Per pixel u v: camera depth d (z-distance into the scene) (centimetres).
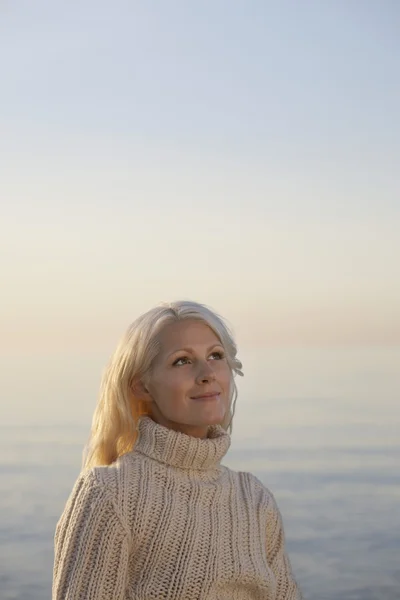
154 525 201
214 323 215
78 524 198
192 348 209
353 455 1859
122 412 213
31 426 2191
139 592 196
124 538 197
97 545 196
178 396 208
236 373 225
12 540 1343
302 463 1792
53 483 1664
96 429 219
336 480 1672
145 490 202
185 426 214
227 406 223
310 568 1230
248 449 1916
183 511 204
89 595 193
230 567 206
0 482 1689
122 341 217
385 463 1780
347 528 1398
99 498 198
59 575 198
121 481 201
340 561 1257
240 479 224
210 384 209
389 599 1099
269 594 215
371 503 1526
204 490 209
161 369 209
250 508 219
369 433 2089
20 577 1184
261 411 2373
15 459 1862
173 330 211
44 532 1382
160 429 207
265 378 3009
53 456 1873
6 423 2238
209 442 209
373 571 1219
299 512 1507
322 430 2098
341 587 1163
